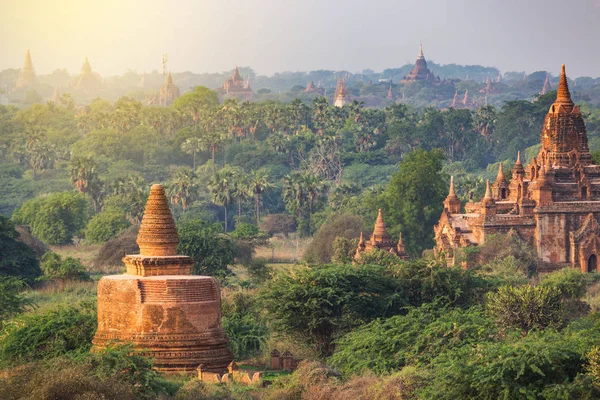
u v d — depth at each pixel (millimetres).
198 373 63656
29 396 53531
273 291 79125
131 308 64750
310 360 68625
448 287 82250
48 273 129625
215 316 65812
